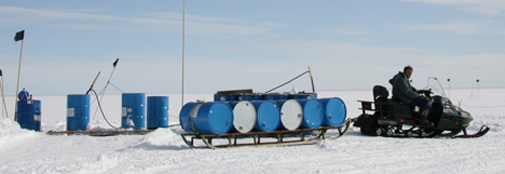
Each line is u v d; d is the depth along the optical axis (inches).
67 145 403.9
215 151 344.5
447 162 309.7
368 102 471.5
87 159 311.4
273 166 285.9
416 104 446.3
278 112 386.6
